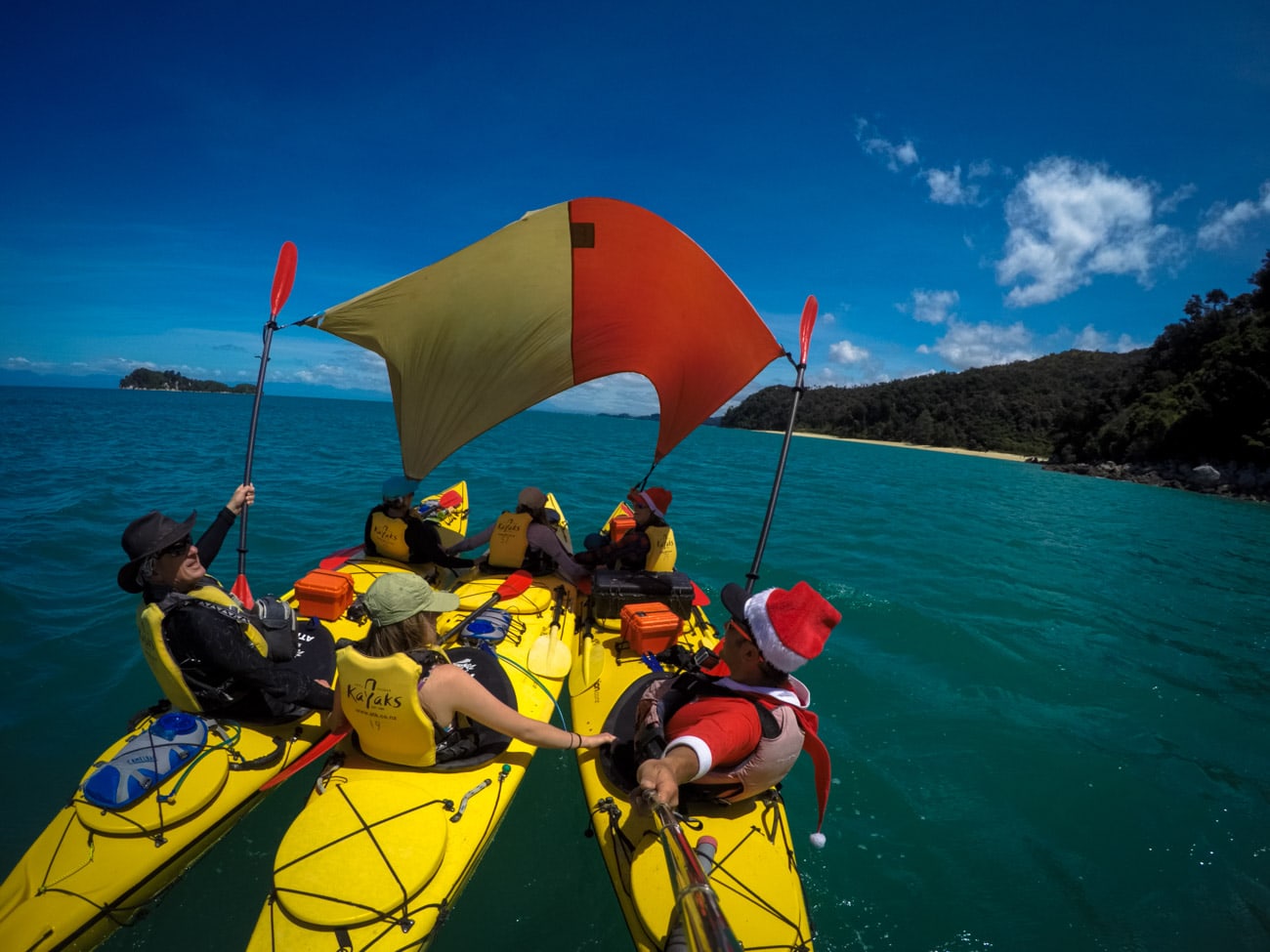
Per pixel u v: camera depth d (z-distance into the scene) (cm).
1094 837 351
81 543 705
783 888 239
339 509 930
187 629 275
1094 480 3644
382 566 504
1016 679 538
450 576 535
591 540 558
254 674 285
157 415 3056
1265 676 586
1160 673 574
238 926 262
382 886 225
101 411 3241
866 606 673
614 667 398
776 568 795
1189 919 298
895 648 578
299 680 303
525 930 272
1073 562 1007
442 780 273
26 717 386
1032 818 363
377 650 250
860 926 286
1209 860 337
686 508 1183
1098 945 281
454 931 270
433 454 559
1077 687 531
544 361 542
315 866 229
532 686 374
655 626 406
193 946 252
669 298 502
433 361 504
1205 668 593
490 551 534
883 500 1578
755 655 214
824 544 958
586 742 268
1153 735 462
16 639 475
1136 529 1506
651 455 2372
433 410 534
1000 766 411
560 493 1216
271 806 320
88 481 1046
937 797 377
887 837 341
